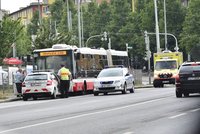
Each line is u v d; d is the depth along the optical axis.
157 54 66.75
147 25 122.62
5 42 60.78
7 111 31.27
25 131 19.86
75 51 50.66
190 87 36.97
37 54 51.03
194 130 18.80
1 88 56.78
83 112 27.69
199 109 26.94
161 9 121.69
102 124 21.31
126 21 133.38
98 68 56.56
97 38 140.62
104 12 141.50
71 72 50.06
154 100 35.25
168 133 18.11
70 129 19.97
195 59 100.75
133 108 28.97
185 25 112.62
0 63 61.59
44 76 45.38
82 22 131.38
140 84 75.38
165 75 64.56
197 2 111.50
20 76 48.00
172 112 25.77
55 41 75.50
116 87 47.06
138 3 132.00
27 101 43.56
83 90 52.12
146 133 18.19
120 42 131.25
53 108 31.95
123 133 18.25
